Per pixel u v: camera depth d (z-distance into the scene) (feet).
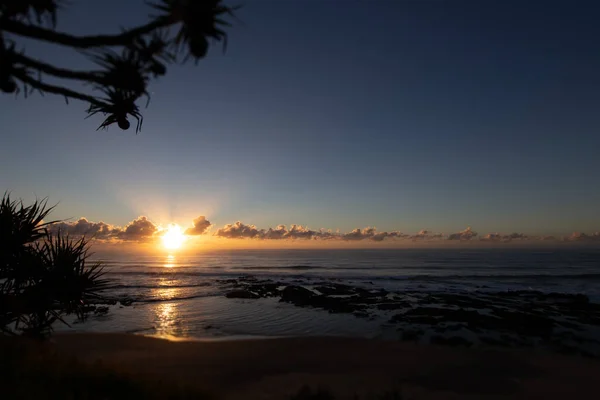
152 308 74.54
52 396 18.94
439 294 94.53
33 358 23.53
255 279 139.74
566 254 488.02
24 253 26.05
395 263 276.62
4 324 26.09
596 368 38.86
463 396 30.89
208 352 42.78
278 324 60.34
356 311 71.20
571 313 69.92
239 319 64.28
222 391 29.55
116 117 17.25
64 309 27.84
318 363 39.14
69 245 27.91
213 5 12.37
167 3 12.92
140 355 40.81
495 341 48.57
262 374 35.24
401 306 76.07
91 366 26.61
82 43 12.91
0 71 12.68
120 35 13.12
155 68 13.70
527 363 40.24
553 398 31.14
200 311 71.82
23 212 26.89
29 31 12.36
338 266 237.45
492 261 303.68
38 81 14.19
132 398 21.47
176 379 31.04
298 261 313.94
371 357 41.65
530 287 116.88
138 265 241.55
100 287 28.73
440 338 49.19
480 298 90.02
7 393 18.10
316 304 78.28
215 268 210.18
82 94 16.10
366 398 28.53
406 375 35.78
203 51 12.75
